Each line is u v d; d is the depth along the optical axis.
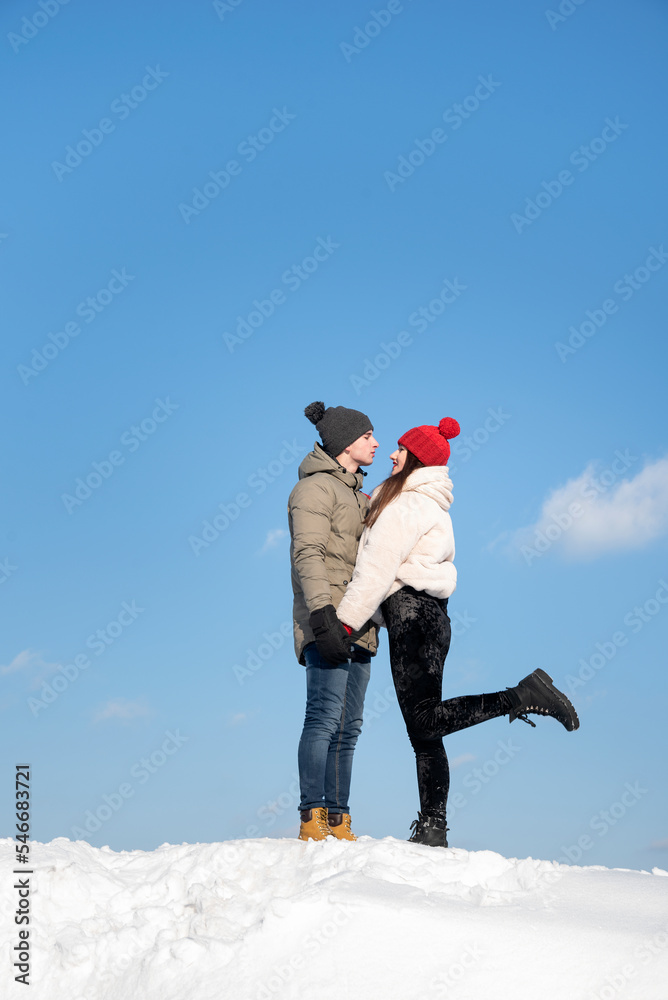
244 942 2.71
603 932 2.60
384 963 2.54
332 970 2.54
